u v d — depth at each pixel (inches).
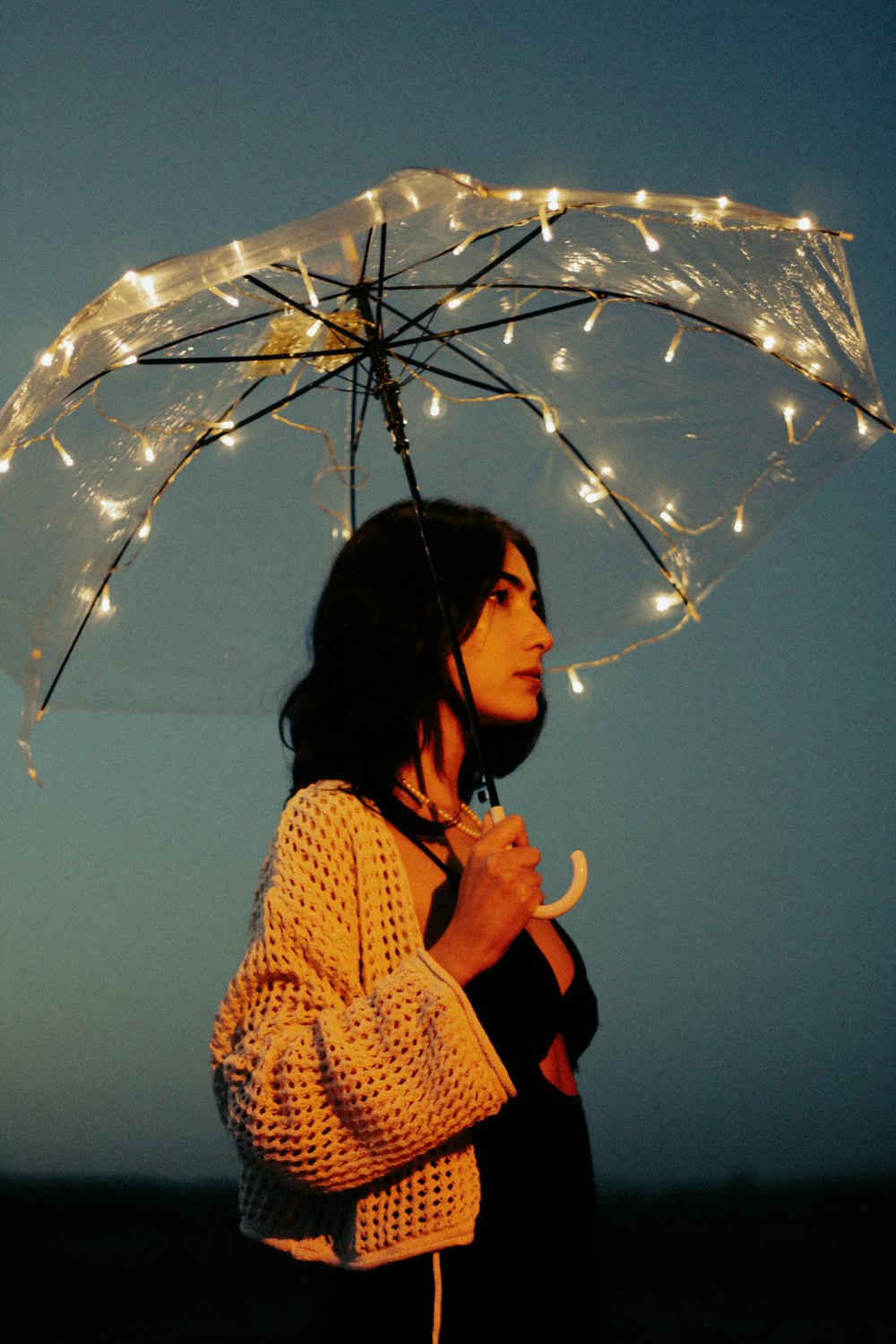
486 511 56.9
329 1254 46.5
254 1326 133.8
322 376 69.5
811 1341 128.5
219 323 61.7
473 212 56.3
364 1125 43.0
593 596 79.7
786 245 60.8
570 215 61.2
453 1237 44.7
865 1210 174.7
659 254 63.5
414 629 53.9
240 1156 45.5
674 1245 162.9
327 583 56.4
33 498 62.8
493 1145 47.0
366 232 61.4
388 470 79.9
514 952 49.5
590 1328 47.8
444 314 71.9
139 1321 134.3
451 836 54.4
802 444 73.6
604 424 77.2
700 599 77.8
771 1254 158.2
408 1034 43.9
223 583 74.6
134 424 64.4
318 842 48.0
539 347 75.2
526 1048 48.3
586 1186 49.2
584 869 46.9
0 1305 138.3
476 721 50.8
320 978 46.2
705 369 74.2
